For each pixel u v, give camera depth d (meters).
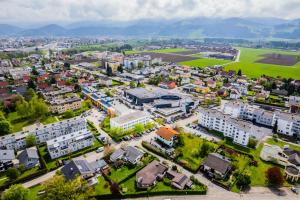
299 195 113.44
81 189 101.19
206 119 184.00
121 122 170.75
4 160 125.88
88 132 156.12
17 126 178.62
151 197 109.75
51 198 92.62
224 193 113.00
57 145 138.38
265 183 120.94
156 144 153.50
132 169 128.62
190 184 116.00
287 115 184.12
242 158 142.50
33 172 123.88
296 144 165.00
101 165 129.00
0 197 106.56
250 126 159.88
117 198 108.56
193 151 143.00
